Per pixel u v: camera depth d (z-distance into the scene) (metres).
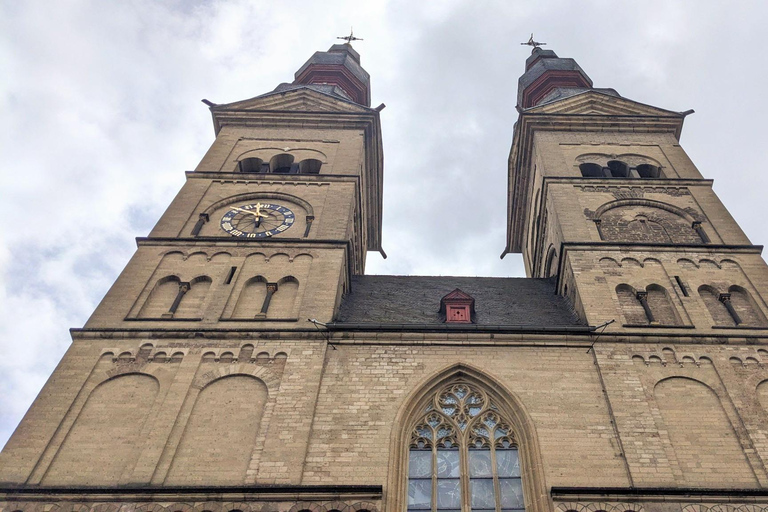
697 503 21.39
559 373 26.38
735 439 23.84
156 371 26.25
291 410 24.56
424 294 37.09
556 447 23.42
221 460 23.06
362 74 59.72
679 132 45.06
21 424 23.95
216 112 45.50
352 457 23.02
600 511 21.33
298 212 36.97
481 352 27.33
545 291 37.47
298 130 44.75
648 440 23.62
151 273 31.50
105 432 23.95
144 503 21.25
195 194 37.84
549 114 44.81
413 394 25.42
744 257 33.03
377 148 46.72
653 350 27.25
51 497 21.38
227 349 27.12
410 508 22.39
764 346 27.42
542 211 41.50
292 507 21.14
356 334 27.80
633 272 32.16
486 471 23.48
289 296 30.64
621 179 39.19
